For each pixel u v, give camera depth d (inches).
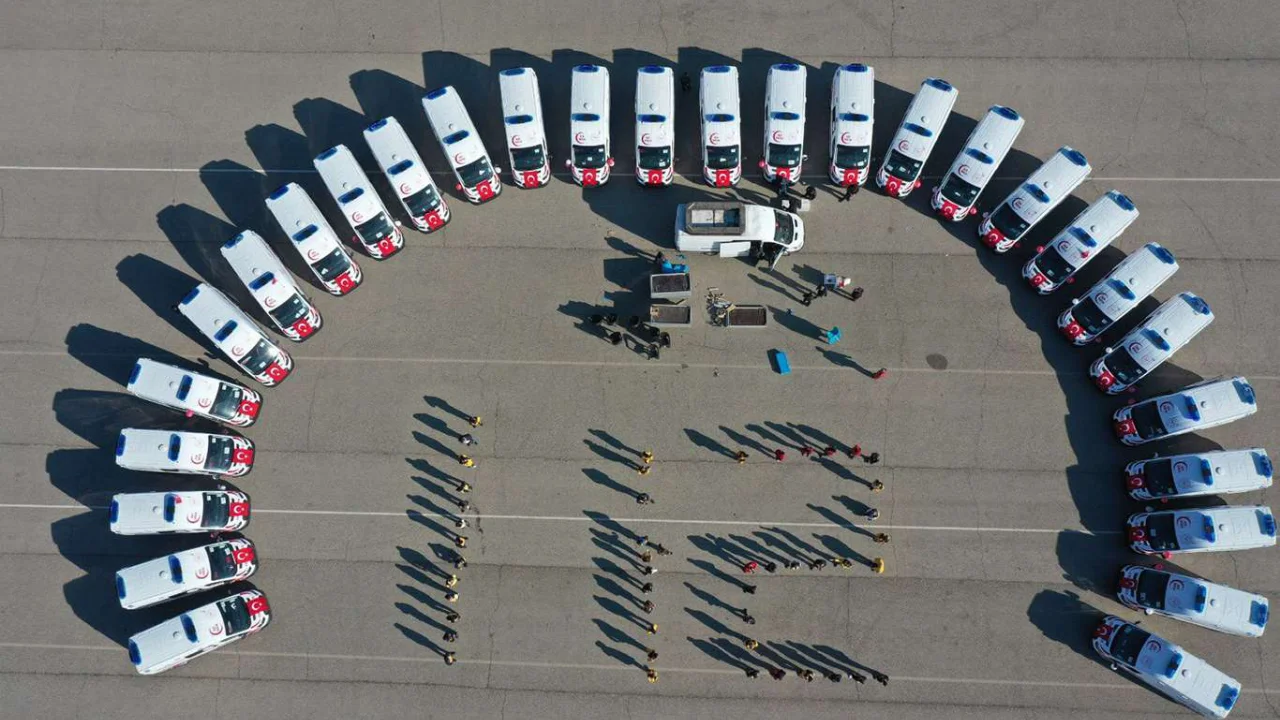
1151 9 1173.7
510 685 1019.3
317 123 1173.7
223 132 1173.7
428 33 1201.4
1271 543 941.2
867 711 1004.6
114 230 1145.4
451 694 1018.7
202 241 1142.3
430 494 1058.1
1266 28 1161.4
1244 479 954.7
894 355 1076.5
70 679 1033.5
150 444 997.2
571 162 1092.5
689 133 1154.0
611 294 1107.9
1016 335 1076.5
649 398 1074.7
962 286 1093.8
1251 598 934.4
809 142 1150.3
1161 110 1139.9
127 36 1210.0
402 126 1168.2
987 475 1044.5
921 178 1126.4
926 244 1107.9
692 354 1084.5
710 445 1063.0
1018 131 1048.2
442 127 1069.1
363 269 1115.9
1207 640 1004.6
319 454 1068.5
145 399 1036.5
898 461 1051.3
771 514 1045.2
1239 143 1125.1
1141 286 1003.3
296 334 1071.0
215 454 1016.9
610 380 1080.8
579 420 1072.2
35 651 1041.5
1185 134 1130.7
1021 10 1181.1
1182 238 1096.2
